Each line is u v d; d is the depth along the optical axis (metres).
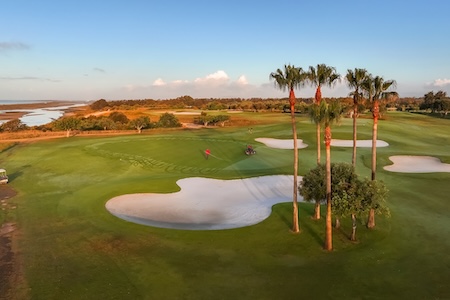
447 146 66.31
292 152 57.44
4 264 20.27
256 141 69.19
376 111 24.95
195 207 31.56
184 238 23.66
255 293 16.89
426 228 25.11
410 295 16.69
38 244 23.11
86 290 17.22
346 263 19.97
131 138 72.25
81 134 83.94
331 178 23.66
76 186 39.34
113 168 48.34
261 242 22.94
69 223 27.11
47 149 61.06
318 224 25.73
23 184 40.44
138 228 25.56
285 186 38.09
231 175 43.00
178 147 61.59
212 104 187.75
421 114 138.12
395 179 39.47
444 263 19.89
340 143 66.56
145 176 43.34
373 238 23.39
